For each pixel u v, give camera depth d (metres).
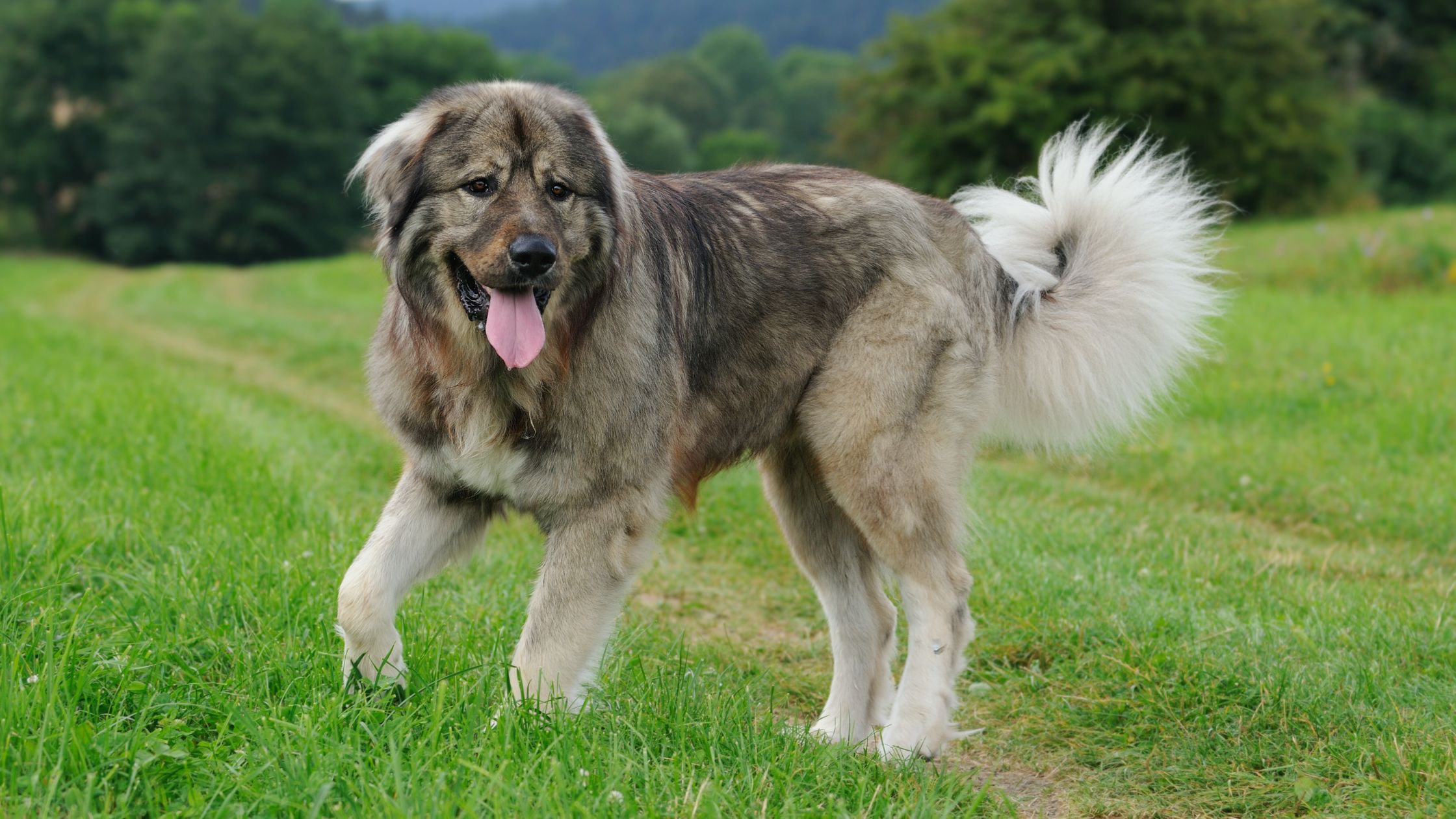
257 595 4.38
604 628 3.77
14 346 14.12
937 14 38.31
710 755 3.39
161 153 58.12
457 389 3.68
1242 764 3.85
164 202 57.84
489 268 3.45
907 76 38.22
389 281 3.84
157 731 3.10
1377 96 47.25
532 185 3.58
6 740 2.88
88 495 5.68
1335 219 26.25
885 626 4.49
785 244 4.27
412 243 3.66
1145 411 4.69
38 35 59.03
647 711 3.68
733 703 3.87
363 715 3.35
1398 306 13.66
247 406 10.42
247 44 60.06
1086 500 7.37
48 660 3.20
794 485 4.50
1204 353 4.77
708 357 4.16
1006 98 34.72
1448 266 15.77
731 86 104.00
